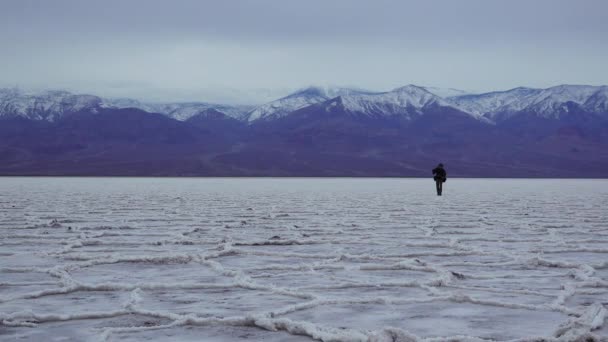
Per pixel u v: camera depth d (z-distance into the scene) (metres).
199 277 7.75
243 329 5.34
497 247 10.78
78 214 17.53
